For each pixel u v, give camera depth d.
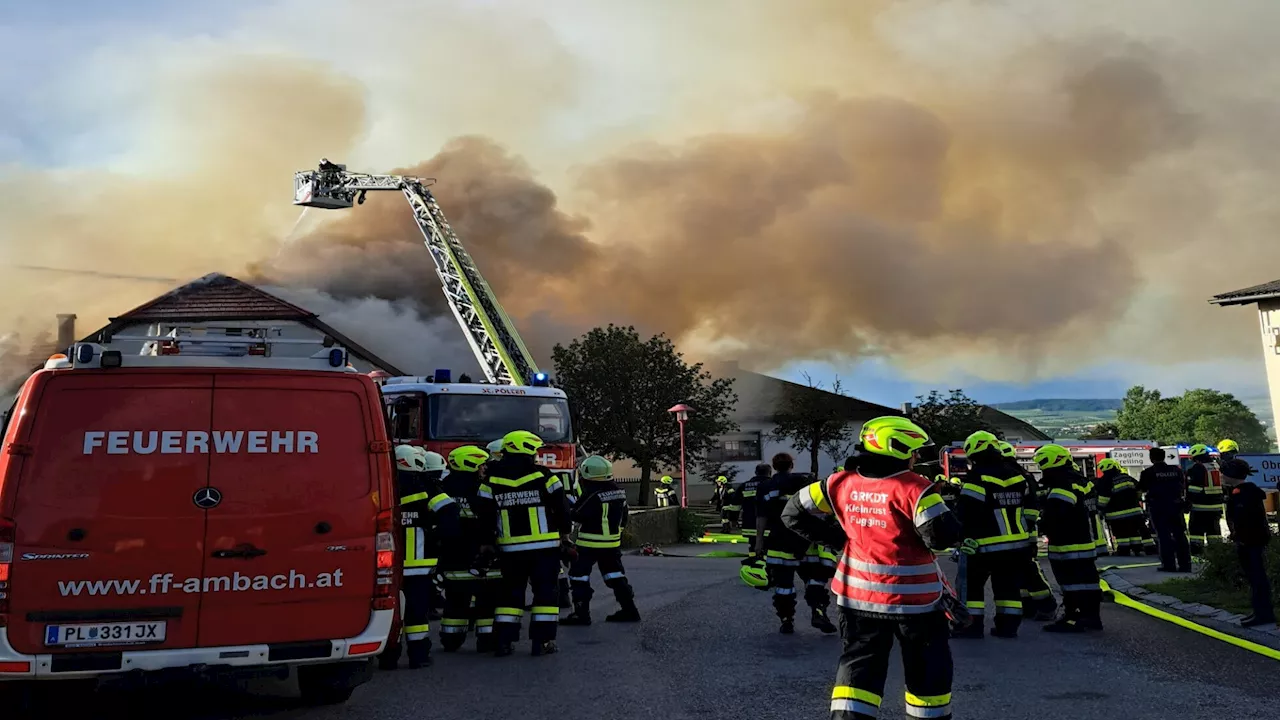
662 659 7.04
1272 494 9.33
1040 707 5.37
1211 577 10.12
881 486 4.25
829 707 5.49
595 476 8.88
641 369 34.75
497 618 7.26
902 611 4.15
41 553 4.74
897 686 6.00
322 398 5.34
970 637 7.61
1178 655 6.77
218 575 4.96
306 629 5.08
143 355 5.11
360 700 5.88
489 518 7.23
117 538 4.84
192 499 4.99
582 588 8.73
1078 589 7.84
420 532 7.01
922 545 4.22
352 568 5.21
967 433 38.19
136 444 4.98
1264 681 5.91
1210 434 92.69
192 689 6.32
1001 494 7.66
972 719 5.14
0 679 4.67
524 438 7.35
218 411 5.13
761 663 6.82
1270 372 24.80
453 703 5.77
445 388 12.28
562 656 7.23
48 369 4.99
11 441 4.82
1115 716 5.15
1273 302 24.89
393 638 5.39
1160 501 12.72
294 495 5.16
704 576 13.05
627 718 5.34
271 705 5.80
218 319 32.50
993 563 7.64
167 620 4.86
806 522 4.62
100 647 4.77
